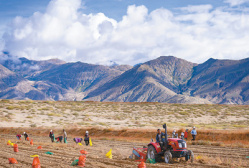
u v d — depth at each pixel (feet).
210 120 206.18
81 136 127.13
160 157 46.14
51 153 53.11
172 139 44.45
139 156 47.78
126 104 304.91
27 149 61.36
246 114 235.40
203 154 58.08
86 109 255.09
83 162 38.73
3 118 184.85
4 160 43.24
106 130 128.06
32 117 200.34
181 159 47.01
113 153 58.95
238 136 93.40
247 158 51.39
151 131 115.55
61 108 254.88
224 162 44.65
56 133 138.62
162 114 231.50
